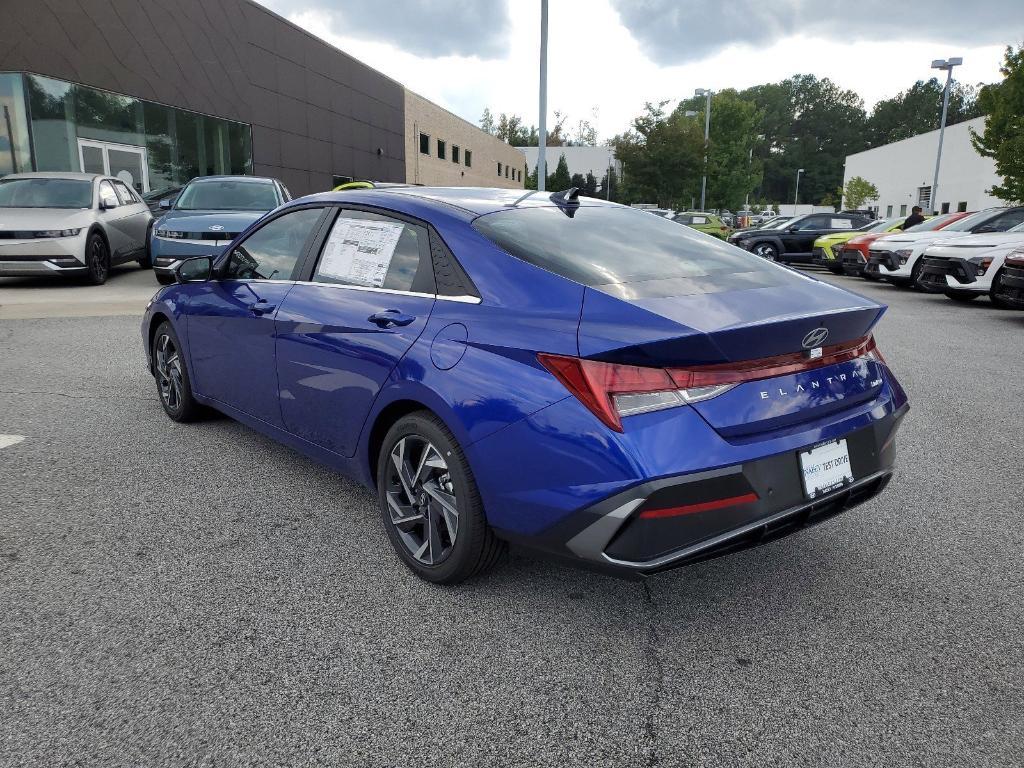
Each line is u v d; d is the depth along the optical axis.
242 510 3.38
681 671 2.25
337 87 27.94
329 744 1.91
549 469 2.20
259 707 2.05
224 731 1.95
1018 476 3.97
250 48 22.17
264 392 3.59
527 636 2.42
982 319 9.96
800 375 2.36
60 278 12.22
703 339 2.04
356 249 3.15
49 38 15.46
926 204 47.97
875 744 1.94
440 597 2.65
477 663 2.27
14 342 7.03
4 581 2.70
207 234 9.87
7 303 9.38
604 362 2.12
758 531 2.23
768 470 2.22
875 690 2.17
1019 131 21.39
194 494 3.55
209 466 3.93
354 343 2.90
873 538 3.20
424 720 2.01
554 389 2.19
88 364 6.18
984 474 4.00
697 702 2.11
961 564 2.96
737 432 2.18
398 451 2.79
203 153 20.44
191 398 4.46
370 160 31.53
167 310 4.38
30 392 5.31
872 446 2.56
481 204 2.98
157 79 18.48
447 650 2.34
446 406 2.45
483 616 2.54
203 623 2.46
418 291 2.78
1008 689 2.17
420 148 38.94
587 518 2.14
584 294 2.34
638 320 2.17
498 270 2.56
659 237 3.02
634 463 2.05
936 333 8.76
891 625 2.51
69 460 3.98
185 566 2.85
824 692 2.15
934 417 5.12
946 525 3.34
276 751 1.88
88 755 1.85
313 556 2.95
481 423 2.35
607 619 2.54
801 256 19.75
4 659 2.23
